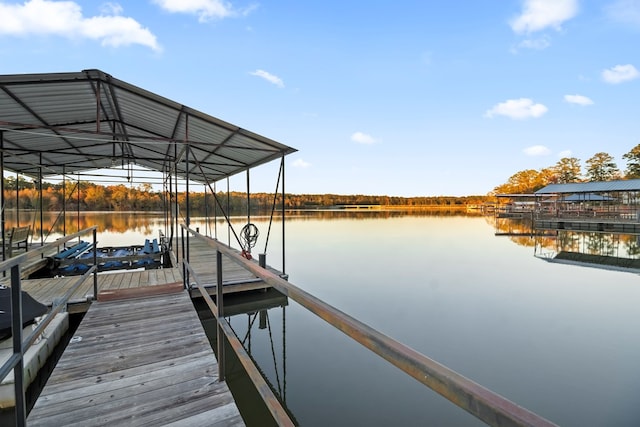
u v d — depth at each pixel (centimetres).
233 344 152
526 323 472
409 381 308
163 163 902
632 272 869
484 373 329
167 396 185
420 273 805
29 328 270
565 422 255
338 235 1714
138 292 374
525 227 2384
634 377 321
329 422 248
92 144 674
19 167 820
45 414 167
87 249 904
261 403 271
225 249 179
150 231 1684
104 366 218
